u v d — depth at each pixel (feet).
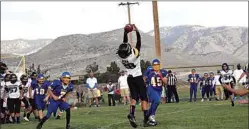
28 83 45.65
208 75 71.36
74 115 48.16
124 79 70.69
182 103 64.49
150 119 32.24
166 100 69.62
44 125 37.63
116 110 54.24
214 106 51.37
